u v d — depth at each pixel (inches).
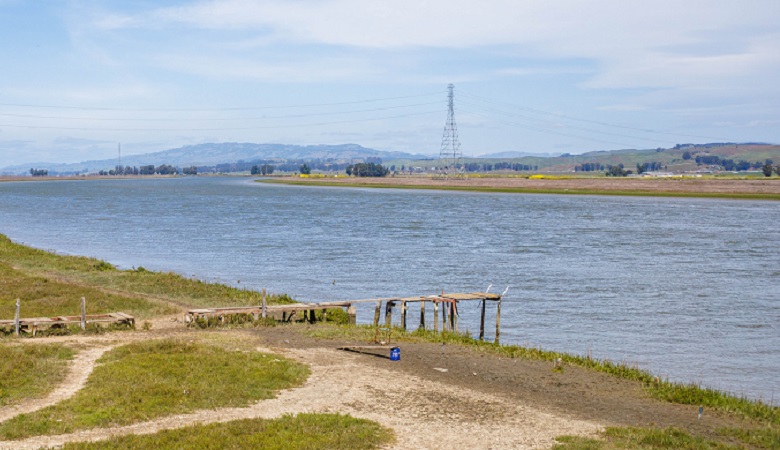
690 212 4852.4
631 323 1599.4
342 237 3331.7
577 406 946.1
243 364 1050.1
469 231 3590.1
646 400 987.9
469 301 1882.4
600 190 7628.0
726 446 785.6
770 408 973.2
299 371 1039.0
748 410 948.0
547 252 2792.8
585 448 752.3
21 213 5039.4
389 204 5816.9
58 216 4744.1
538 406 937.5
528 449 759.1
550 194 7480.3
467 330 1528.1
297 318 1563.7
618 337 1475.1
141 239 3312.0
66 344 1180.5
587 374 1125.1
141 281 1948.8
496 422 855.1
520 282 2124.8
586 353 1346.0
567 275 2245.3
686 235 3403.1
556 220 4237.2
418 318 1704.0
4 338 1232.2
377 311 1530.5
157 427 784.9
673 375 1199.6
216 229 3762.3
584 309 1749.5
